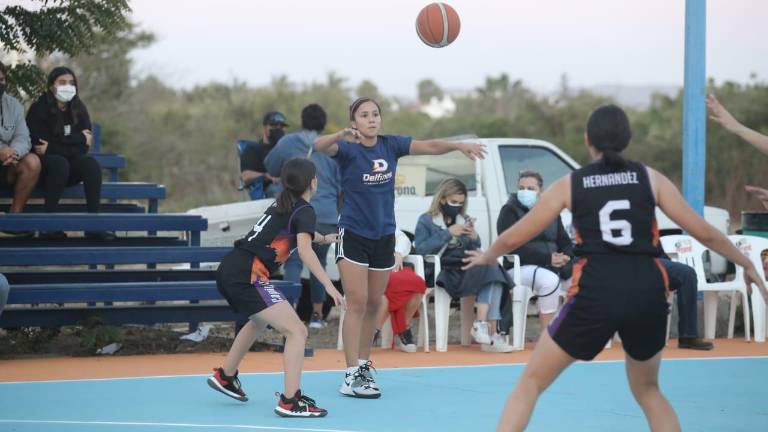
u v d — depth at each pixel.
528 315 25.47
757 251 19.56
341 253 13.05
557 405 12.42
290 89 88.75
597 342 8.28
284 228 11.76
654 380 8.69
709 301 20.00
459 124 84.56
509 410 8.34
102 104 62.44
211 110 75.62
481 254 8.81
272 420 11.29
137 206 23.31
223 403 12.40
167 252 18.28
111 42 58.03
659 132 71.12
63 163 19.70
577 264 8.41
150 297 17.38
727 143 47.53
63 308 17.38
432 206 18.00
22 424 10.88
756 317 19.50
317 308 20.91
